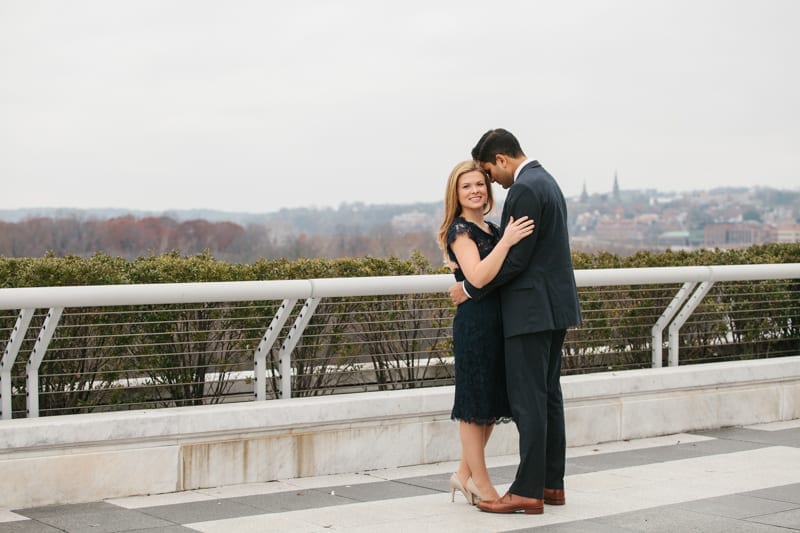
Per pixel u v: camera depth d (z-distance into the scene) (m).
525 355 5.11
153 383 6.27
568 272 5.20
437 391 6.60
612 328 7.84
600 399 7.24
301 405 6.11
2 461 5.30
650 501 5.42
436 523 4.97
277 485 5.93
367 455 6.36
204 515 5.16
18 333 5.51
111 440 5.55
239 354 6.48
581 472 6.25
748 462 6.53
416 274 7.43
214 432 5.84
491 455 6.80
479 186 5.33
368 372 7.03
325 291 6.19
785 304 8.77
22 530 4.85
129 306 6.14
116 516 5.14
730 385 7.88
